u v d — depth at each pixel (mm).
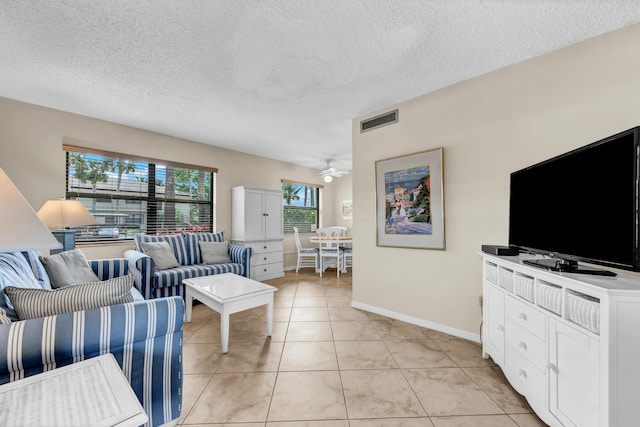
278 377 1820
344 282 4645
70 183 3248
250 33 1791
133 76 2332
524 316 1525
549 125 1994
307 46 1923
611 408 1023
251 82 2428
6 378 992
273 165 5469
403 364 1984
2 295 1188
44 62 2125
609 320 1028
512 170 2150
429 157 2613
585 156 1345
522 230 1832
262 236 4766
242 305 2268
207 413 1478
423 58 2068
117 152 3449
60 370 904
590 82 1842
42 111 2951
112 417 676
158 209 3953
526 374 1500
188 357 2088
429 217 2617
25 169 2867
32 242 769
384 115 2996
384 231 2977
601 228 1240
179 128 3646
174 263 3480
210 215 4559
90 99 2777
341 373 1870
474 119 2355
